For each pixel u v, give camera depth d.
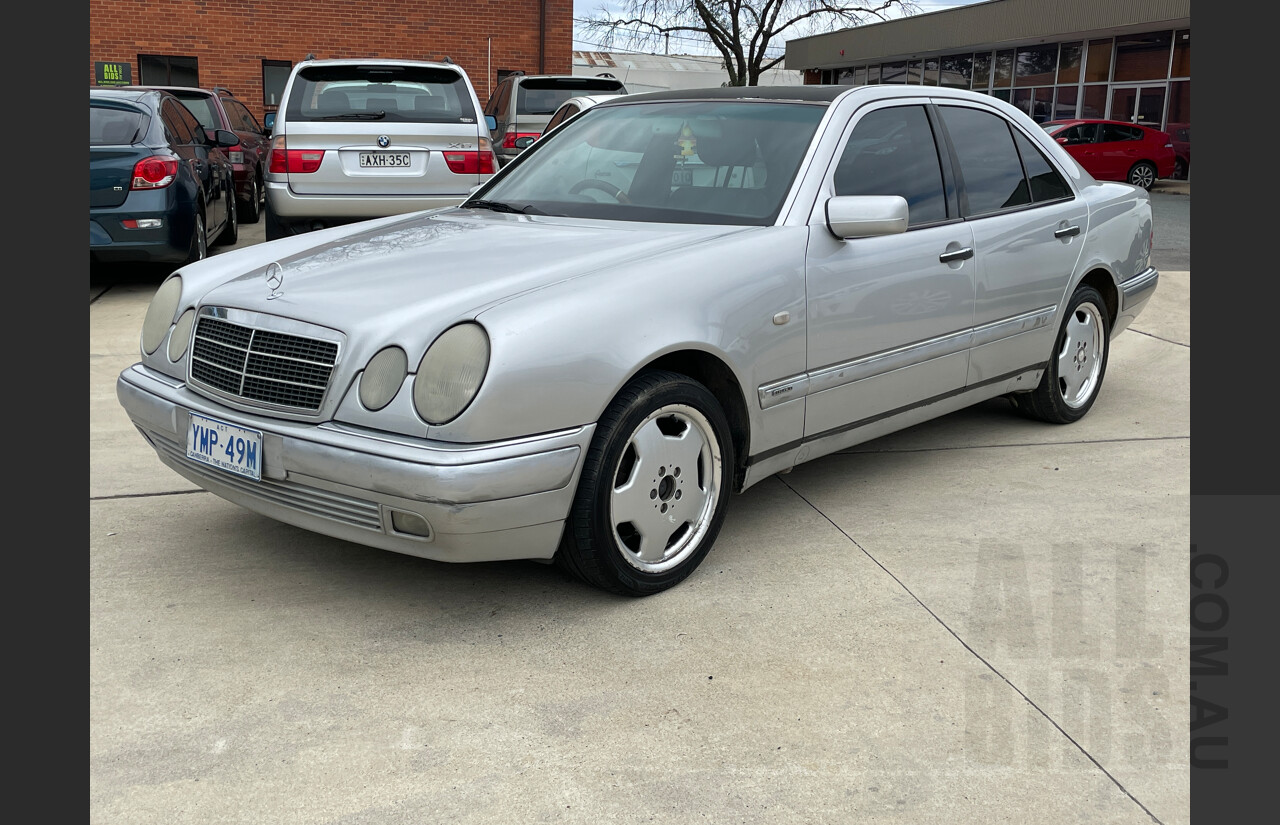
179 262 7.82
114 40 18.41
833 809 2.13
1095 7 24.23
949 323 3.89
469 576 3.20
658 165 3.75
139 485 3.92
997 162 4.26
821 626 2.90
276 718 2.43
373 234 3.61
